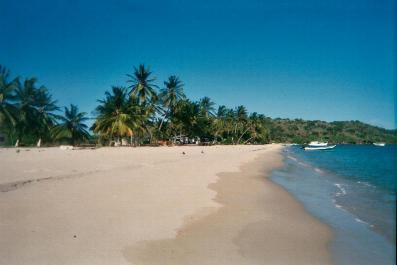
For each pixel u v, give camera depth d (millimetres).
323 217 10852
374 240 8391
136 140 72188
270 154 55688
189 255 6941
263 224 9594
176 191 13977
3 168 19844
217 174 21375
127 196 12414
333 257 7191
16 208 10039
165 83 71562
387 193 16172
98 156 33438
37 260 6414
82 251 6895
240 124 109062
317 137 190875
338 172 27609
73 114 67938
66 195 12156
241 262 6715
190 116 80000
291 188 17547
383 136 193750
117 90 60875
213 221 9594
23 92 61031
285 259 6988
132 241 7590
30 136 67000
